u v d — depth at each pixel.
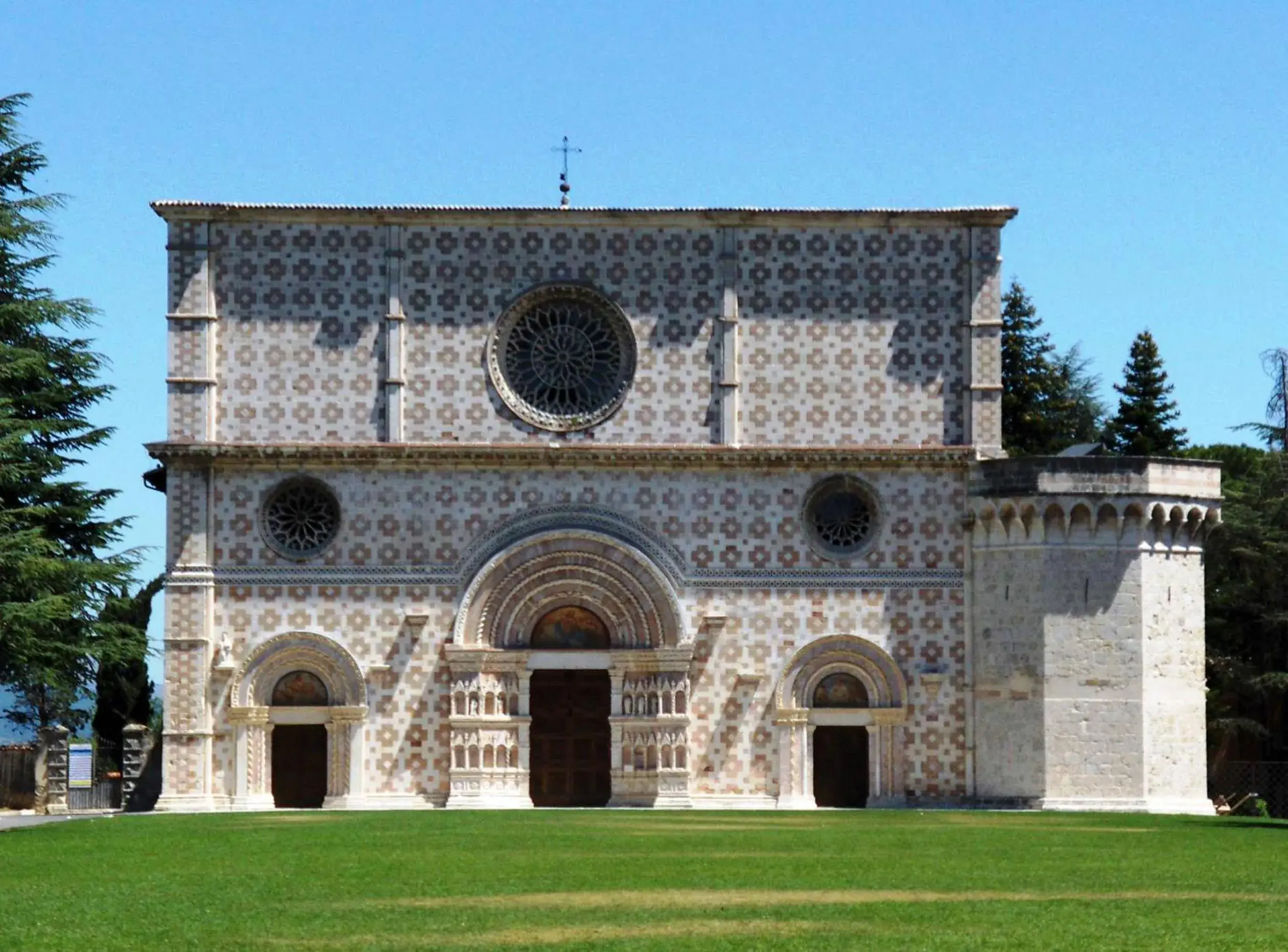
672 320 83.00
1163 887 46.44
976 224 83.50
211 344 81.88
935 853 55.25
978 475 82.31
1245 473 119.38
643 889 45.47
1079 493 80.50
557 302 83.06
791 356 83.06
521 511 81.94
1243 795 97.12
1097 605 80.69
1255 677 100.06
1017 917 40.62
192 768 80.44
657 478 82.44
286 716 81.31
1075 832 64.75
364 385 82.12
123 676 94.56
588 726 82.62
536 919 40.34
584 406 83.00
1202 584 82.25
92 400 89.25
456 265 82.75
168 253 82.00
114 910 42.16
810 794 81.69
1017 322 127.81
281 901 43.34
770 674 81.94
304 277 82.31
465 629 81.31
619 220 83.06
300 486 81.69
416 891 45.06
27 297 88.31
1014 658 81.00
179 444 80.81
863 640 82.12
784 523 82.44
